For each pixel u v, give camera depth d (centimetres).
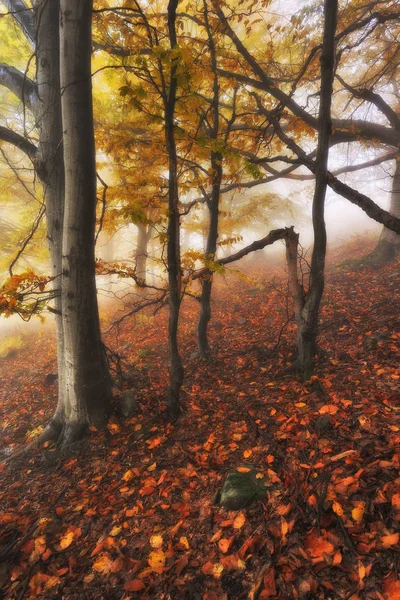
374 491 221
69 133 360
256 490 255
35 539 271
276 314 796
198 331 616
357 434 287
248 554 208
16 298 334
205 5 423
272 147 684
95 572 231
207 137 329
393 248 973
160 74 284
